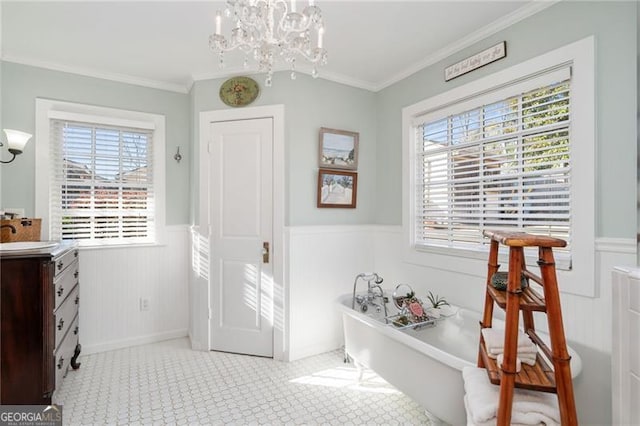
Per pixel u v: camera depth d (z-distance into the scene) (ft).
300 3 6.36
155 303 10.28
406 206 9.47
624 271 4.10
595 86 5.65
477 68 7.56
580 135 5.82
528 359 4.25
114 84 9.70
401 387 6.51
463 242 8.25
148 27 7.22
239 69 9.27
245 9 4.28
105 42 7.86
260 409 6.77
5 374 5.75
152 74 9.70
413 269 9.34
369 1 6.34
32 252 5.97
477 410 4.09
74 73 9.18
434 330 7.48
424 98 8.98
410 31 7.43
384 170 10.32
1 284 5.74
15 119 8.52
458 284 8.10
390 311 8.96
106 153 9.70
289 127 9.12
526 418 3.94
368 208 10.57
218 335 9.61
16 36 7.54
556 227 6.33
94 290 9.41
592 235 5.67
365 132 10.44
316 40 7.74
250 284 9.36
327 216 9.79
